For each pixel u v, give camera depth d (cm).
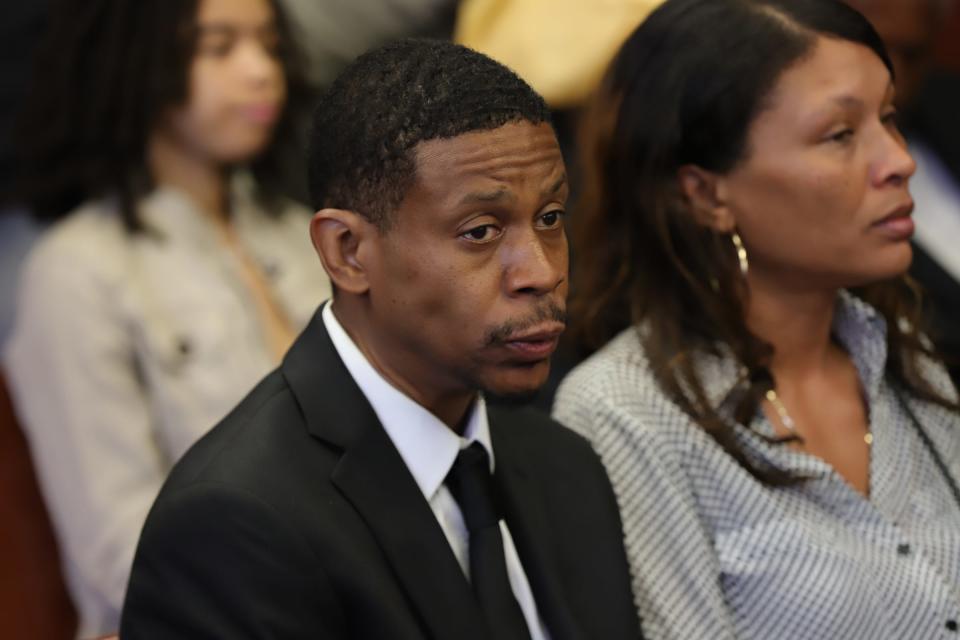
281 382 471
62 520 729
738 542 563
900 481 597
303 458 448
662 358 589
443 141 420
